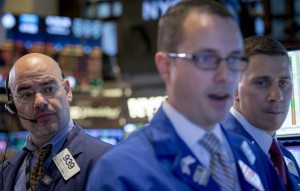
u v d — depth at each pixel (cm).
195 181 99
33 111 179
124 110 673
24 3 677
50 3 717
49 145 181
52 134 181
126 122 664
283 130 179
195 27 100
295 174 155
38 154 182
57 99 182
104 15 823
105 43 804
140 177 94
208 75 99
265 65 145
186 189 97
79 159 176
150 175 95
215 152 105
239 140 118
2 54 552
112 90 729
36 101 178
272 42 147
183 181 98
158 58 107
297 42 589
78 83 614
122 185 93
